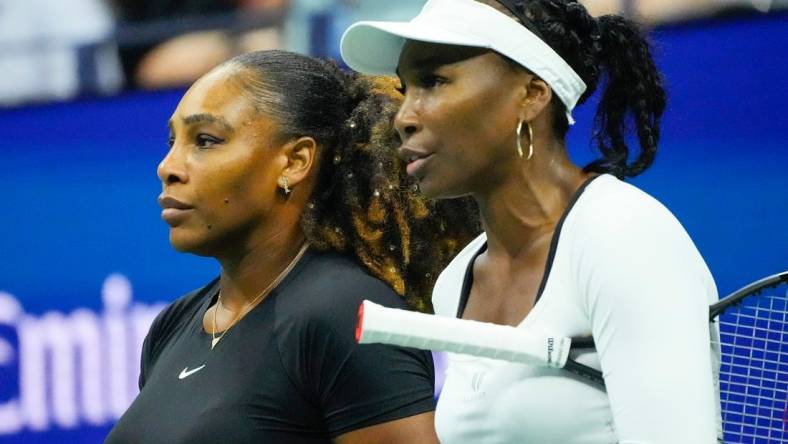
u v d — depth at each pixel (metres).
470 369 6.18
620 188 5.89
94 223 15.97
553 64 6.08
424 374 7.54
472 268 6.67
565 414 5.84
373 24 6.25
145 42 16.52
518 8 6.05
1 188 16.16
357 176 8.02
